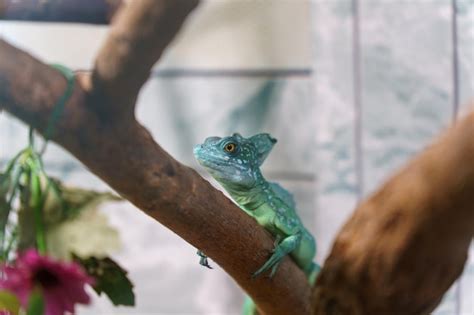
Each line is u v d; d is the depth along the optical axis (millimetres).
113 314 1124
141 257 1141
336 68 1089
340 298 611
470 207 568
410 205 579
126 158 627
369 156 1083
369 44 1078
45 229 679
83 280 647
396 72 1074
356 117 1084
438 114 1067
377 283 600
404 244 587
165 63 1130
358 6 1079
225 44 1120
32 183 663
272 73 1111
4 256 663
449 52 1064
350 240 604
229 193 791
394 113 1076
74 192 688
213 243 670
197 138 1128
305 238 781
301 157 1105
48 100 612
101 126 618
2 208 661
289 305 711
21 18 644
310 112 1102
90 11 632
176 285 1144
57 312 646
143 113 1135
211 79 1124
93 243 684
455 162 562
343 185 1090
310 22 1096
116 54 599
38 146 1084
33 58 616
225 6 1117
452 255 587
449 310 1062
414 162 584
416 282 595
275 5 1106
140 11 587
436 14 1066
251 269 693
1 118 1099
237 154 787
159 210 647
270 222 778
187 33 1122
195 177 656
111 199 691
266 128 1114
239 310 1135
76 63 1090
